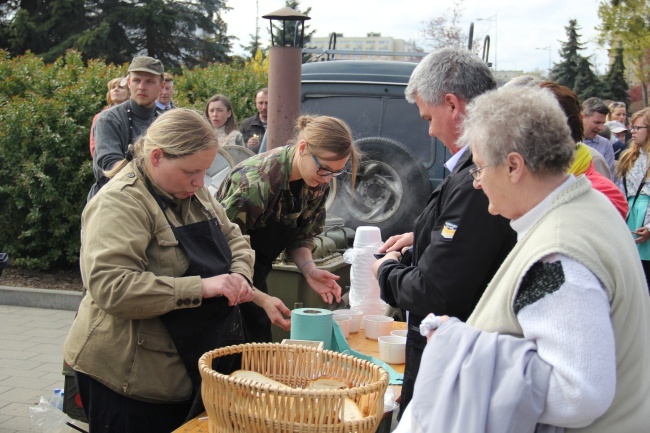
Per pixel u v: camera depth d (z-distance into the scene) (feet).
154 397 7.76
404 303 7.57
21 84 26.94
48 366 17.11
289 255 11.17
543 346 4.98
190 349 7.79
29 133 23.38
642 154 18.25
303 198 10.22
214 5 89.56
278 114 17.71
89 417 8.05
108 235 7.39
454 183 7.34
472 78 7.79
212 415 6.47
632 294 5.15
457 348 5.32
